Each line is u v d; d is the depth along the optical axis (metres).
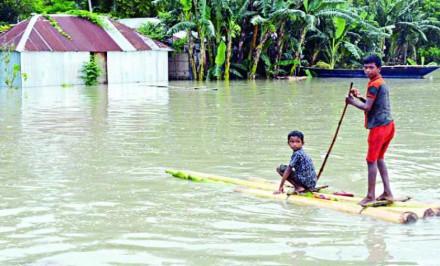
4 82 34.06
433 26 51.72
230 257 6.30
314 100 24.89
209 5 40.19
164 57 41.78
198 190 9.20
